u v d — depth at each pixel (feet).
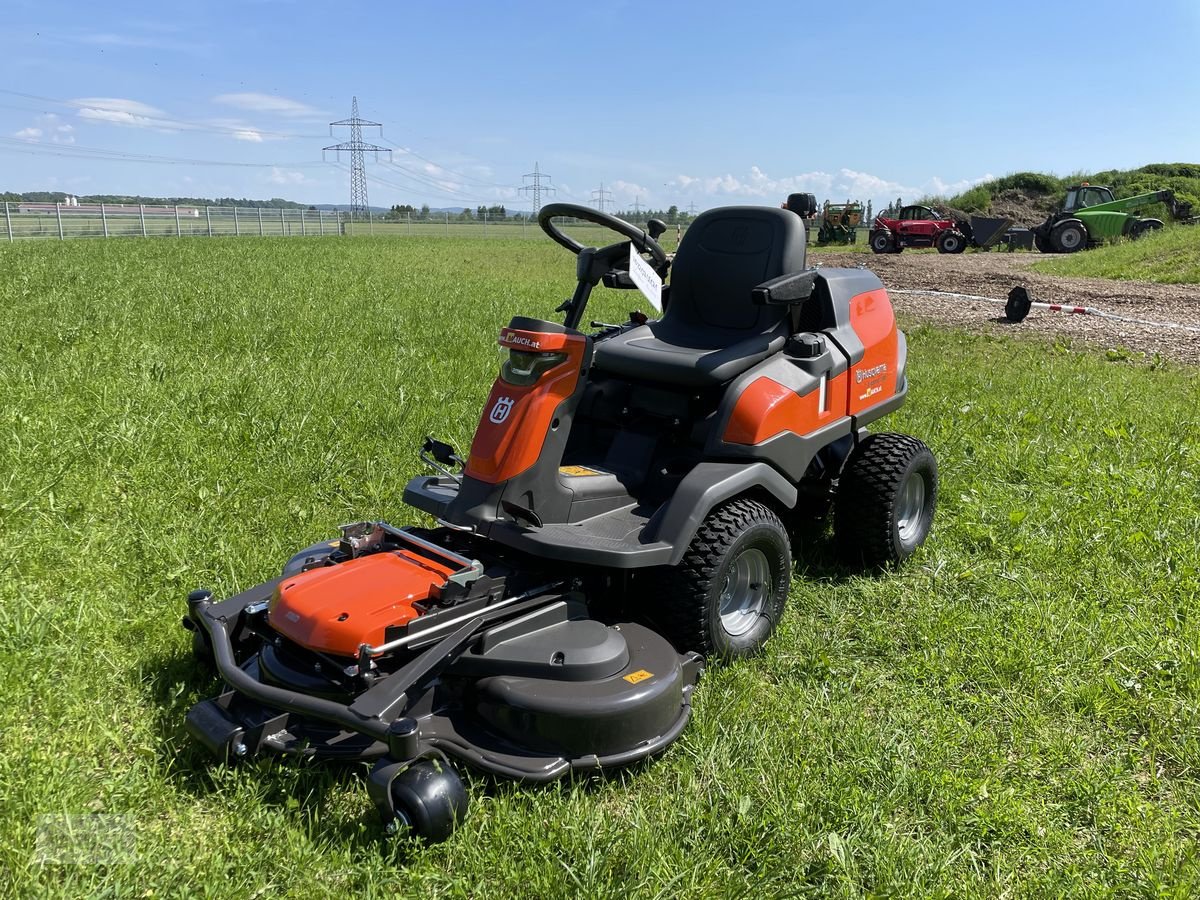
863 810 9.91
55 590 13.55
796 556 16.78
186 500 16.96
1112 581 15.76
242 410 21.80
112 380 23.52
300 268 63.21
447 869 8.87
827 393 14.85
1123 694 12.55
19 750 9.91
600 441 14.65
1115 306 53.78
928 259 95.76
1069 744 11.57
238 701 10.48
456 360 29.32
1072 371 32.89
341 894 8.48
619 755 10.12
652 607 12.28
